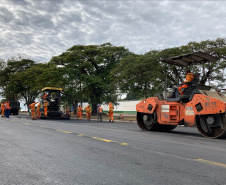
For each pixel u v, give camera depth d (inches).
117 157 209.8
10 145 269.0
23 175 156.3
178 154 224.4
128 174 158.6
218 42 805.2
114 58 1440.7
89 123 728.3
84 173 160.7
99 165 181.9
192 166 179.8
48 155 216.7
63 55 1513.3
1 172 163.2
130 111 2212.1
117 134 390.6
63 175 156.1
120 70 1001.5
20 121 742.5
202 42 809.5
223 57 768.9
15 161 193.9
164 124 448.5
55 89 1010.1
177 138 350.9
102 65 1460.4
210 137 361.4
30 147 256.5
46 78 1355.8
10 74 1967.3
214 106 348.8
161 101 453.1
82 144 277.7
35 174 158.4
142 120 495.8
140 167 176.4
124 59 997.2
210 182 142.5
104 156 213.5
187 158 207.2
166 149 250.4
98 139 320.5
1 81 2105.1
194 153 230.4
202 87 390.0
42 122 709.9
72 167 175.9
